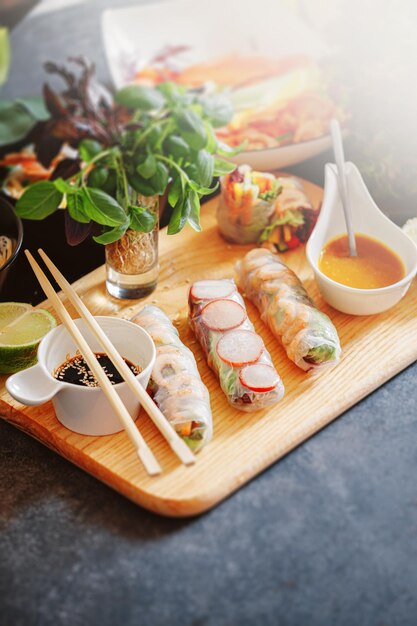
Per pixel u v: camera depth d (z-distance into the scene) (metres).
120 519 0.64
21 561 0.62
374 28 0.89
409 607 0.59
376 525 0.63
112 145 0.99
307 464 0.67
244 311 0.75
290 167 0.99
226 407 0.71
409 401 0.72
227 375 0.70
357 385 0.72
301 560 0.61
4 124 1.04
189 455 0.63
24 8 1.23
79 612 0.59
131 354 0.72
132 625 0.58
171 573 0.60
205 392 0.69
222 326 0.73
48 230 0.89
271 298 0.78
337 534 0.62
